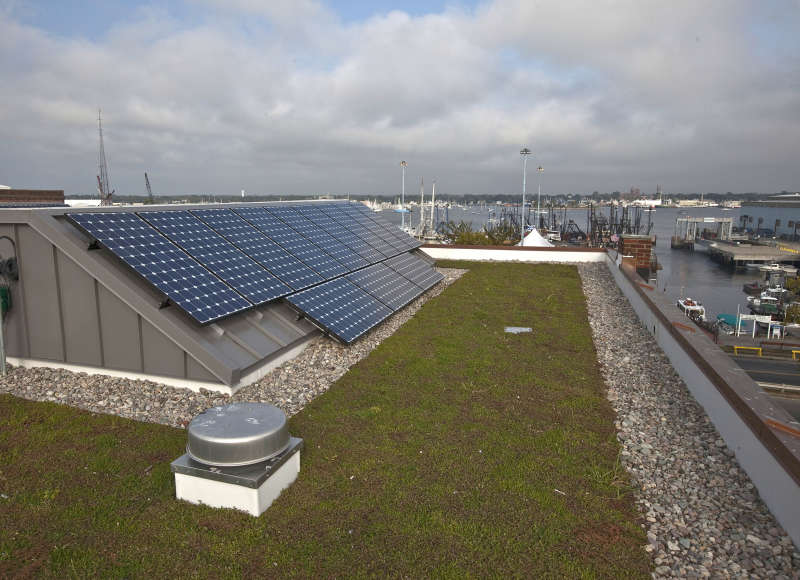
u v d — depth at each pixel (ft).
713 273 377.30
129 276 43.37
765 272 347.97
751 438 28.07
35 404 38.68
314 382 43.98
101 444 32.58
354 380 44.16
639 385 43.32
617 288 89.25
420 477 28.84
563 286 90.53
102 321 42.73
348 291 63.87
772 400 29.60
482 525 24.54
